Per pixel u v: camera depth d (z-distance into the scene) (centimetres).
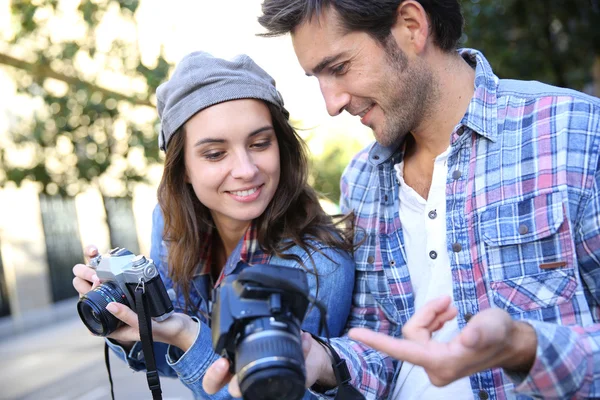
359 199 222
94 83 657
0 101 1072
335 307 212
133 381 673
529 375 139
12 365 827
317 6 184
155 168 699
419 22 184
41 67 657
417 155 206
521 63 539
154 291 187
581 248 170
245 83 209
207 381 152
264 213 223
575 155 171
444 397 191
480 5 530
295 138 226
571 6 526
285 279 142
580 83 611
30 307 1288
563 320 169
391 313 209
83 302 190
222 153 210
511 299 175
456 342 129
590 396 144
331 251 213
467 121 186
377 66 185
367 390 192
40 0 637
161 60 625
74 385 684
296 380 134
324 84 193
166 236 235
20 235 1292
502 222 179
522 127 181
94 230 1570
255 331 139
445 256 193
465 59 206
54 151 695
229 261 228
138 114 672
